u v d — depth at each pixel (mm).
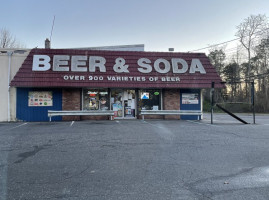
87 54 17766
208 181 5117
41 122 15984
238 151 7730
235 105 45875
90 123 15008
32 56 17031
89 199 4230
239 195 4422
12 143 8680
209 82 18188
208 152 7562
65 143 8703
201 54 19344
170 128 12664
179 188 4727
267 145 8641
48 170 5781
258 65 49625
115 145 8414
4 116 16641
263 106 43438
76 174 5512
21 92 16922
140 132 11211
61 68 16922
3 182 5023
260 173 5660
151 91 18703
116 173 5582
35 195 4387
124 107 18469
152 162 6453
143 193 4484
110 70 17516
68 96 17453
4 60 16969
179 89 18812
